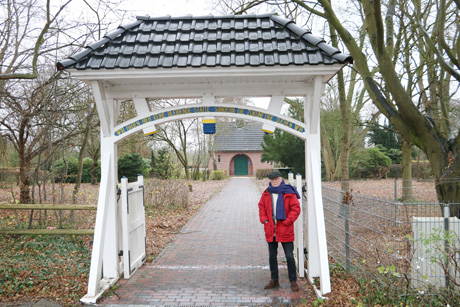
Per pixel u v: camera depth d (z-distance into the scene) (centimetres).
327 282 468
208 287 518
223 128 3444
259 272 592
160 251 745
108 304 458
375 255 496
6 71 891
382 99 674
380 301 427
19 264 573
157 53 496
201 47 501
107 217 548
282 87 534
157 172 2591
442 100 910
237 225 1058
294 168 2639
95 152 2339
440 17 664
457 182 591
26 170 1032
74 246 697
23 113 927
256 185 2706
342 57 457
